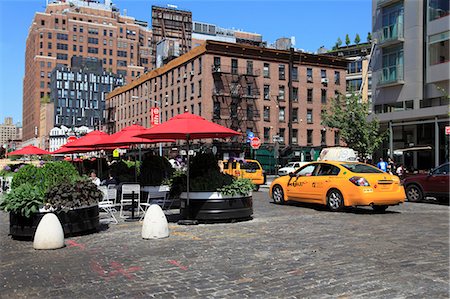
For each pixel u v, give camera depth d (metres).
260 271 6.30
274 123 58.12
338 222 11.43
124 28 150.50
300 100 60.06
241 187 11.65
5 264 7.18
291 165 43.28
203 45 54.09
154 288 5.56
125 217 13.16
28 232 9.51
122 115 82.19
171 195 13.95
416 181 17.78
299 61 60.03
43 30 138.88
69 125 132.62
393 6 32.47
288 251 7.64
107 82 139.25
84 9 146.75
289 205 16.16
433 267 6.38
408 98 31.25
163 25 122.62
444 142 28.61
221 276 6.07
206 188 11.43
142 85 73.00
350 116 35.41
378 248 7.82
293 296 5.13
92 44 144.38
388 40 32.22
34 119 141.50
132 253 7.75
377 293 5.19
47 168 10.61
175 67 61.38
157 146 65.00
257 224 11.16
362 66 73.94
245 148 55.78
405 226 10.62
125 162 21.17
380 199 13.10
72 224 9.77
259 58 57.41
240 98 55.69
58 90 131.88
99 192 10.45
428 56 29.50
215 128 11.02
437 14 29.06
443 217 12.53
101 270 6.55
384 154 35.22
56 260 7.38
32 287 5.72
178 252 7.73
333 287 5.45
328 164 14.63
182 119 11.13
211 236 9.38
